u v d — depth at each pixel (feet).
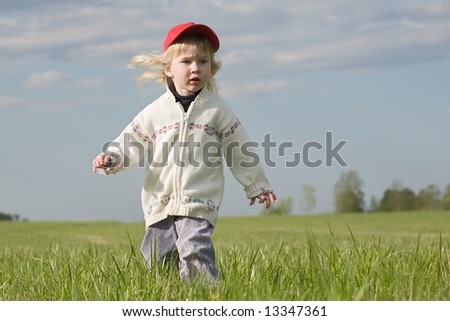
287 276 35.32
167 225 38.75
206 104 39.40
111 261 41.34
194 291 32.12
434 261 36.70
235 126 39.96
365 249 37.96
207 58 39.19
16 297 35.96
